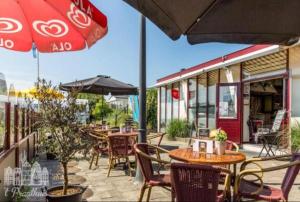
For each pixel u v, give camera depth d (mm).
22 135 5660
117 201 3924
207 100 11367
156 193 4246
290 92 7465
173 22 2418
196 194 2389
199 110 11984
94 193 4270
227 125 9641
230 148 4234
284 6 2404
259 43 2799
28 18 2676
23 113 5918
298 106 7367
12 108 4605
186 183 2408
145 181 3328
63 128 3566
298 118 7219
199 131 3920
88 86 8469
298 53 7258
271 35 2756
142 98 4809
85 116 3938
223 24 2600
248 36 2770
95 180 5023
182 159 3135
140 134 4789
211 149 3410
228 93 9727
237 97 9492
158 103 16469
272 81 11055
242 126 9438
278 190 3012
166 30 2416
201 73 11461
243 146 9109
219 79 10562
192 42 2740
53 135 3553
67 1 2078
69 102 3609
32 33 2814
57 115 3531
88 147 3875
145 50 4832
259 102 12477
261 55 8031
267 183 4812
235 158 3164
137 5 2127
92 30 2375
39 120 3564
